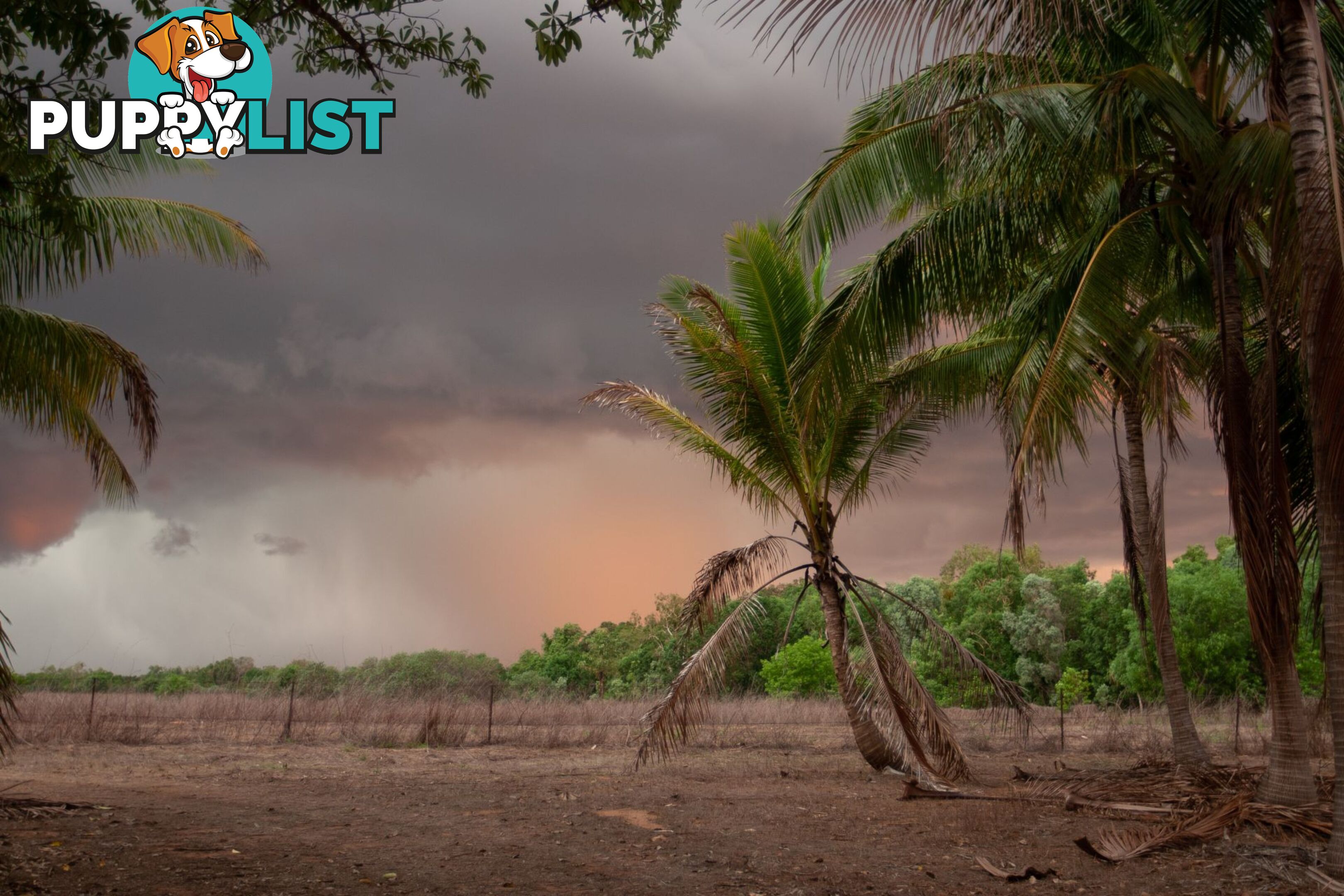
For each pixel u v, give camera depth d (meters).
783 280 12.19
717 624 32.38
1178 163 8.73
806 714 21.53
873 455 12.98
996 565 45.47
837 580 12.88
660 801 9.78
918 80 8.25
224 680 30.12
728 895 5.65
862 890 5.79
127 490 13.42
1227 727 19.58
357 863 6.37
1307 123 6.04
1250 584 8.04
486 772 12.56
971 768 12.44
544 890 5.72
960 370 12.27
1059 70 8.65
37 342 11.08
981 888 5.86
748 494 13.09
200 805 8.93
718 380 12.18
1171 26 8.84
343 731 17.47
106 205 10.96
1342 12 6.08
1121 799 9.50
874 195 8.59
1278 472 7.90
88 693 20.41
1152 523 11.86
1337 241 5.83
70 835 6.86
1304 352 6.26
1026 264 10.42
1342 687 6.00
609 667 51.41
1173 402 10.14
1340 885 5.67
